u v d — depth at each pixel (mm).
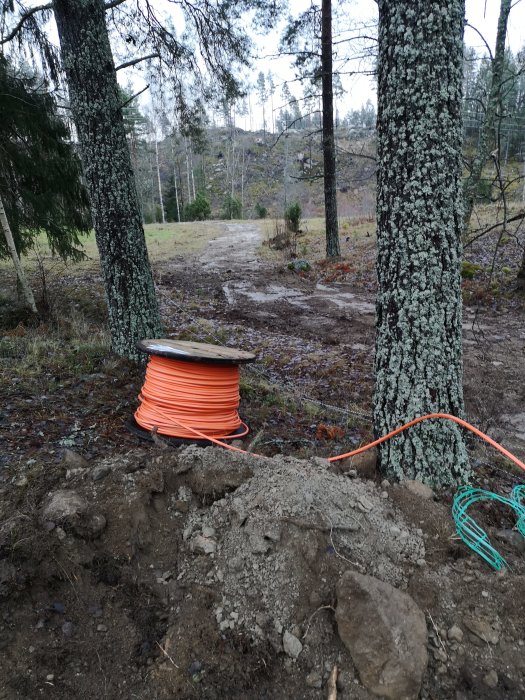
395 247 3084
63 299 9797
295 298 12609
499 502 3213
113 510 2658
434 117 2857
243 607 2299
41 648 2082
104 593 2363
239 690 2023
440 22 2766
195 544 2600
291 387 6094
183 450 3303
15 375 4875
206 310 11031
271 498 2730
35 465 3125
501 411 5727
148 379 4008
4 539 2379
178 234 27906
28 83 8016
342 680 2008
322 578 2326
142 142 36594
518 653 2098
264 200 64188
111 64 5152
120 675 2059
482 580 2424
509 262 13039
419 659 1984
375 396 3461
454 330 3125
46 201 8719
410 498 2996
